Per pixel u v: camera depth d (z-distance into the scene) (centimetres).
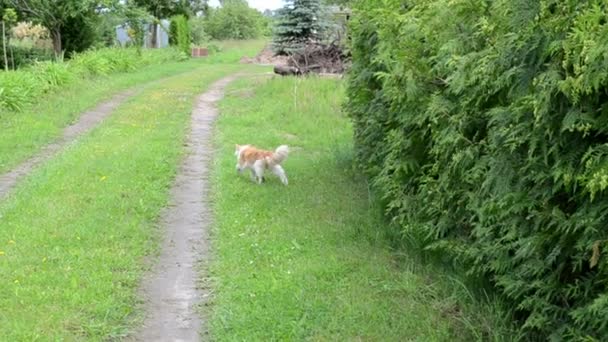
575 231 366
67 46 3069
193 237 763
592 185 323
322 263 644
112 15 3322
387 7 679
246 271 641
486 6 465
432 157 623
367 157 881
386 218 766
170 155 1191
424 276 603
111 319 538
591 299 377
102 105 1816
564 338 396
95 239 725
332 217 803
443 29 527
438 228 562
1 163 1121
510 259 439
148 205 870
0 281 600
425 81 586
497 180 425
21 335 499
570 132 362
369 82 852
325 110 1672
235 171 1065
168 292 603
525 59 390
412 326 509
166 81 2502
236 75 2914
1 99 1553
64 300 565
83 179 986
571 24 348
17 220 788
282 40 2348
